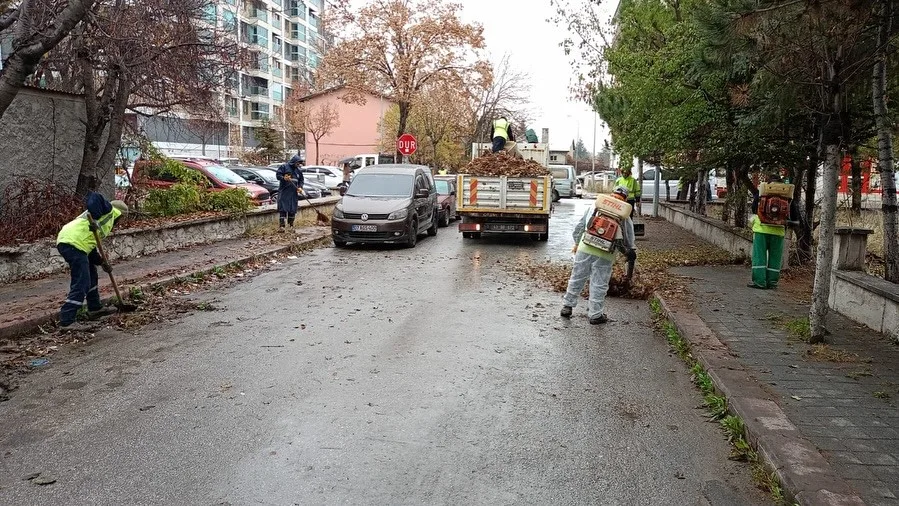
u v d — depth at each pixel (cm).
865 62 670
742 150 1191
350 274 1187
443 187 2316
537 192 1598
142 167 1534
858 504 358
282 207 1723
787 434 450
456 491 396
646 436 484
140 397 548
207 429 482
